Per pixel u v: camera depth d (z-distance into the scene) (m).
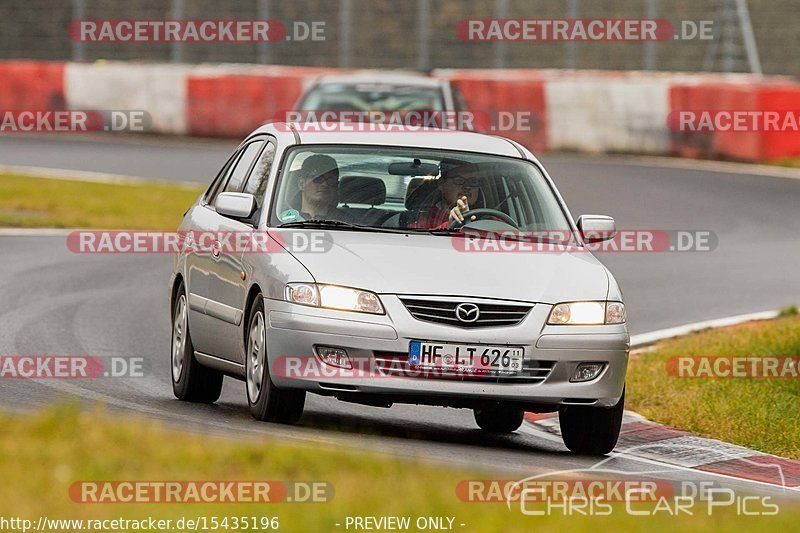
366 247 30.44
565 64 124.56
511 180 33.56
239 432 27.53
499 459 27.97
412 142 34.19
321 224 31.52
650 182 92.56
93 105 116.56
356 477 21.66
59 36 126.25
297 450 22.84
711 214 80.25
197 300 34.16
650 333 48.44
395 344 28.78
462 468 23.77
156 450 22.73
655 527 19.64
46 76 116.38
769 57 121.31
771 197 87.19
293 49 127.19
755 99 104.38
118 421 24.88
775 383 39.56
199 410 32.44
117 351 41.50
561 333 29.52
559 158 106.69
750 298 56.84
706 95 106.19
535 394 29.38
